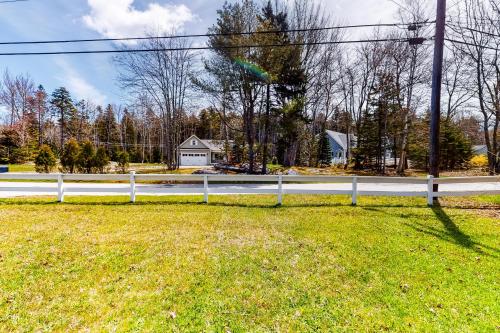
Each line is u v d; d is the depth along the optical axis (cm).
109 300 348
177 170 2491
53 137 4781
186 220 698
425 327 302
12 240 541
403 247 529
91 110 5778
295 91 2002
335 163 3912
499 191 875
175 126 2594
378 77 2498
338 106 3117
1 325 298
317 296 363
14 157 3641
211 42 1622
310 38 2336
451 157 2581
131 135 6012
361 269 439
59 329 294
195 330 295
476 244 545
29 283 385
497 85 1755
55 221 677
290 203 905
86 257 472
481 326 303
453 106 2509
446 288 383
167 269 432
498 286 388
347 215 757
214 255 487
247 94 1766
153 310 329
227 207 845
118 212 773
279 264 454
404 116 2211
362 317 320
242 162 2673
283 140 2561
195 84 1755
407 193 882
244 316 320
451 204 893
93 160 1880
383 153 2497
